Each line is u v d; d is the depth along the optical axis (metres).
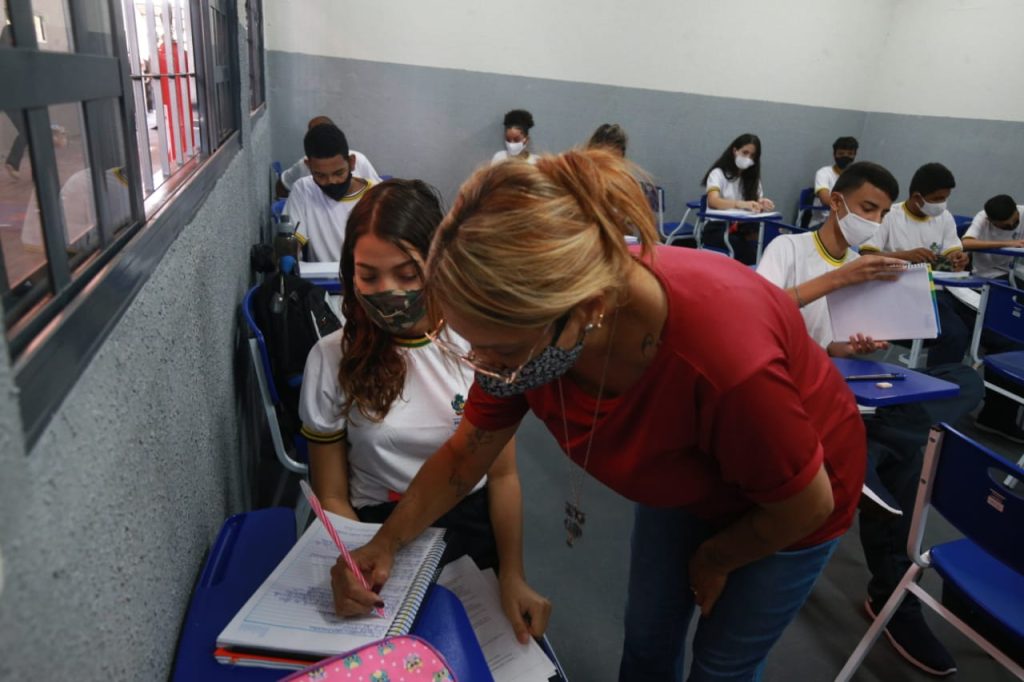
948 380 1.73
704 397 0.68
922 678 1.57
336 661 0.64
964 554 1.36
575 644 1.62
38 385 0.38
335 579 0.79
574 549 1.96
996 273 3.87
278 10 4.37
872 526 1.64
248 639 0.70
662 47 5.24
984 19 5.11
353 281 0.99
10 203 0.53
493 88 4.94
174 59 1.23
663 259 0.70
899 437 1.59
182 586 0.78
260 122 3.34
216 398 1.16
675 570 1.06
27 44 0.45
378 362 1.04
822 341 1.86
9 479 0.31
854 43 5.74
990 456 1.15
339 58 4.57
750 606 0.91
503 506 1.10
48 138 0.47
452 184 5.06
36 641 0.36
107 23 0.65
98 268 0.56
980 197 5.29
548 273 0.52
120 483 0.53
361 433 1.09
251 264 2.14
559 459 2.45
